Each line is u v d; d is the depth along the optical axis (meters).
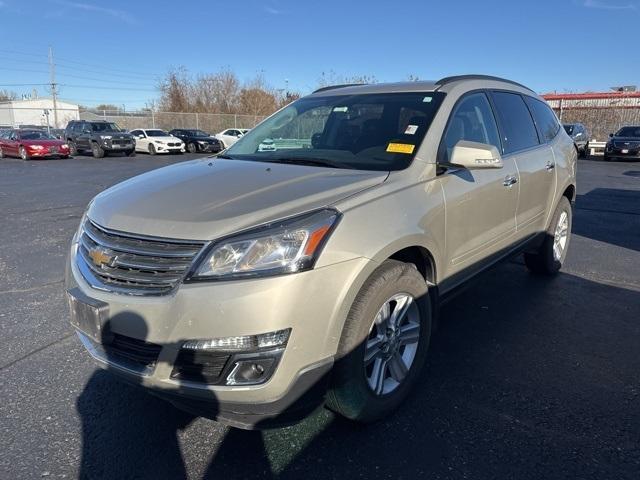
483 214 3.54
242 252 2.19
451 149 3.30
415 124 3.29
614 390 3.15
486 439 2.68
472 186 3.35
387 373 2.85
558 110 32.78
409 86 3.80
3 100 75.38
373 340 2.68
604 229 7.97
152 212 2.46
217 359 2.21
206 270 2.18
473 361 3.52
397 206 2.70
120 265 2.37
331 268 2.30
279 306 2.16
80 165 21.25
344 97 3.94
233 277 2.17
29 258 6.21
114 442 2.67
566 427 2.78
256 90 51.84
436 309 3.16
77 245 2.78
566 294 4.84
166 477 2.42
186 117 39.84
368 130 3.43
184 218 2.35
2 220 8.70
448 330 4.02
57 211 9.66
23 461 2.53
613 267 5.75
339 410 2.61
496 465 2.48
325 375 2.39
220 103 51.09
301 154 3.44
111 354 2.47
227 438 2.70
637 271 5.60
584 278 5.34
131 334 2.30
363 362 2.55
